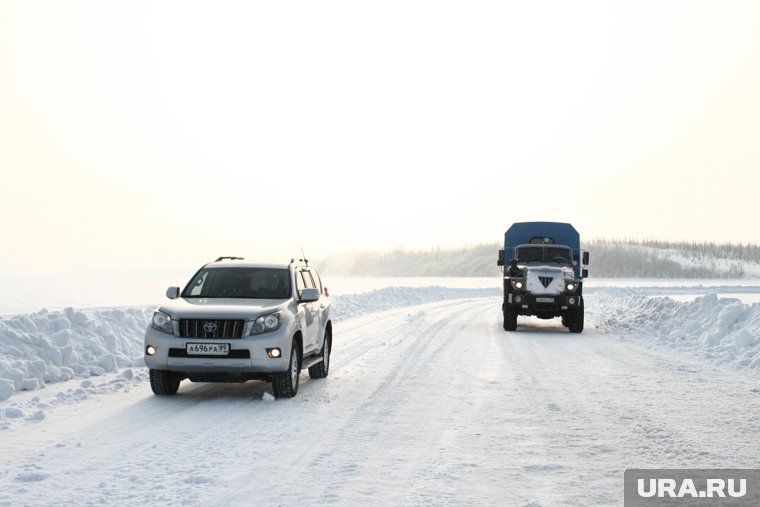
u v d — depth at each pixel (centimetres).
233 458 790
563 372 1516
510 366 1609
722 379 1423
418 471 743
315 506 628
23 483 686
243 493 663
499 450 834
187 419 1005
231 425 966
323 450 831
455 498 652
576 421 1003
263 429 943
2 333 1369
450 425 975
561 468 758
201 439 880
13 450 815
